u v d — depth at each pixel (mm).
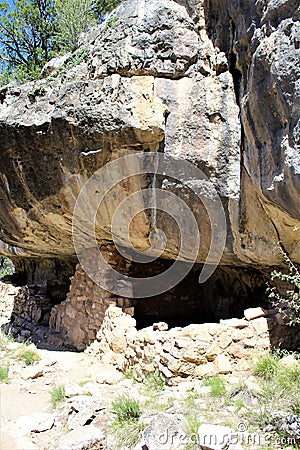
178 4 4199
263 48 2947
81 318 5895
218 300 6086
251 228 3732
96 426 2961
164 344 3850
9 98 4730
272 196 3088
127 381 4078
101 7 9695
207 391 3334
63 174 4379
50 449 2752
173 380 3682
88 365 4898
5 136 4516
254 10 3168
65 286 8453
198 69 3863
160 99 3781
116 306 5180
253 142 3254
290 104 2748
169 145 3742
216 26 3898
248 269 4941
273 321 3969
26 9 11102
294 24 2744
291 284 4281
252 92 3121
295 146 2744
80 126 3898
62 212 4922
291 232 3488
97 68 4113
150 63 3863
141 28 3965
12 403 3641
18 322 7770
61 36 8914
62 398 3625
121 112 3697
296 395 3047
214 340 3771
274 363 3535
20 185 4840
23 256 8594
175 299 6473
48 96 4363
